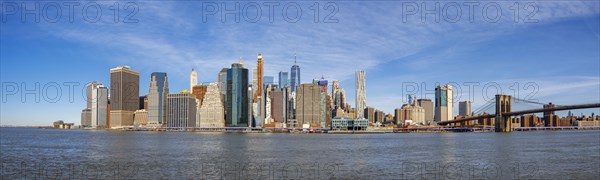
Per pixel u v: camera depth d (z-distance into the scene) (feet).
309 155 451.12
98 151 508.12
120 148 567.18
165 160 391.65
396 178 279.08
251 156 440.04
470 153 465.06
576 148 534.37
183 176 291.58
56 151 507.71
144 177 287.48
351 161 380.99
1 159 404.57
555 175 287.28
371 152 490.49
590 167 325.01
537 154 444.14
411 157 419.95
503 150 508.53
